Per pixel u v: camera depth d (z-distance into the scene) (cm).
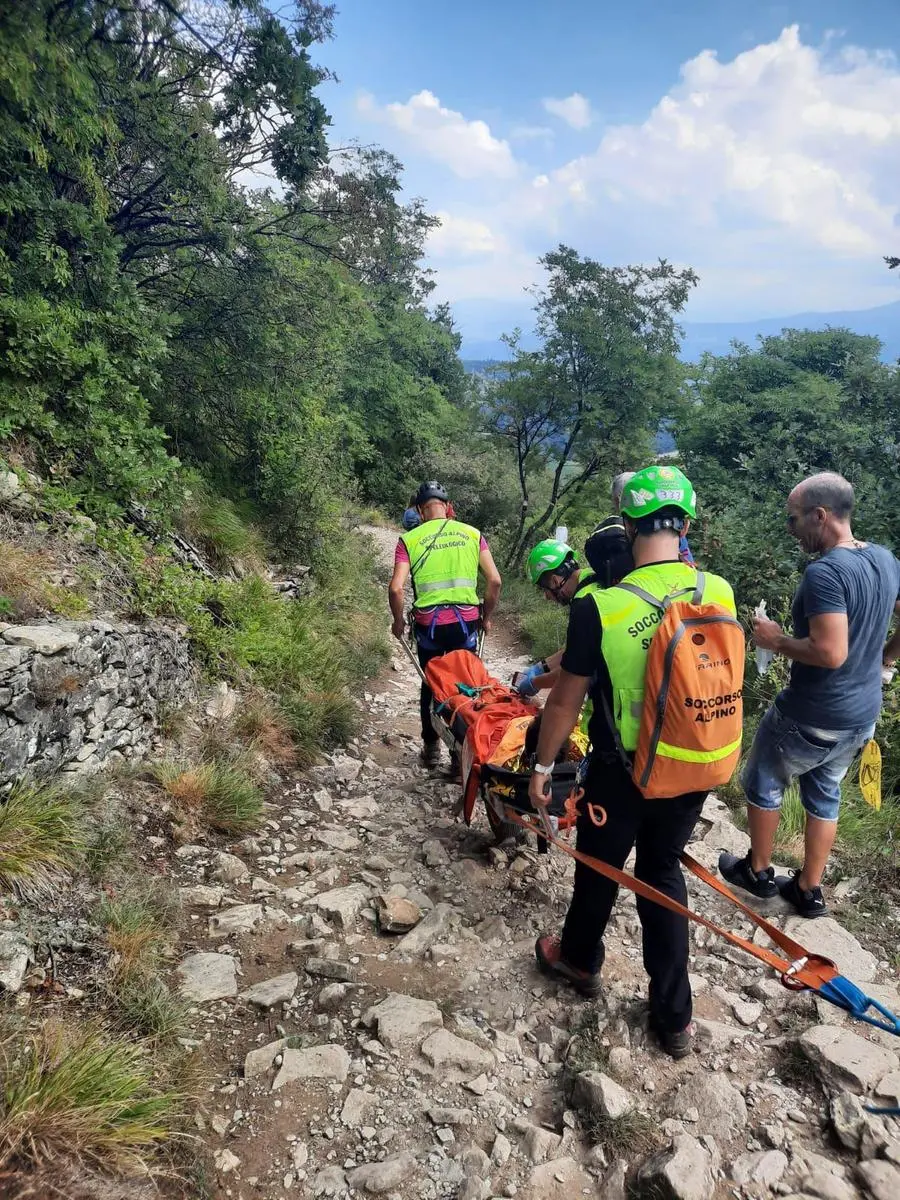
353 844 416
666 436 1759
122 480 573
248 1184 218
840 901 370
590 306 1512
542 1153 231
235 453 935
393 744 608
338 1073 255
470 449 2108
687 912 256
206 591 600
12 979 252
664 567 254
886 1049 268
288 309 845
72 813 331
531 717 390
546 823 295
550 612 1153
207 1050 263
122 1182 200
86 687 374
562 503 1827
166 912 323
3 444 529
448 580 486
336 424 1263
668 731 237
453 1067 261
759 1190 216
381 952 328
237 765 458
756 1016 288
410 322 2744
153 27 422
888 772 525
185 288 794
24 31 316
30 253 561
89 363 580
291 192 801
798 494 316
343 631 831
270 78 639
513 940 337
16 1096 204
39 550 477
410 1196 217
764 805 344
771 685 623
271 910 346
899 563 315
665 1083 257
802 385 1708
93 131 490
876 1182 215
